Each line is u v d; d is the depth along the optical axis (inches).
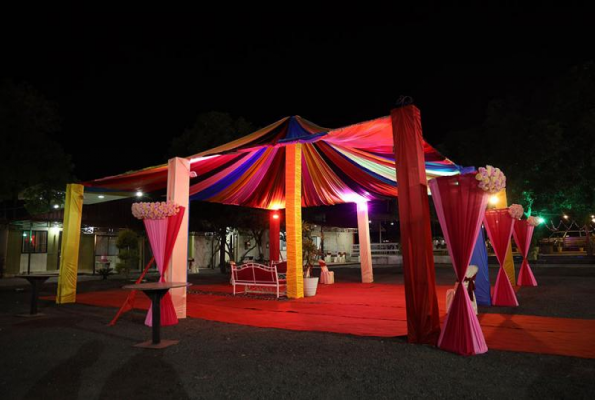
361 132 272.7
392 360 157.6
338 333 207.9
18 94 445.7
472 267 247.8
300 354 168.9
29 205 514.6
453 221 179.8
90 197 554.9
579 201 681.0
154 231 246.2
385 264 1003.9
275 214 557.0
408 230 194.5
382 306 299.7
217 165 366.6
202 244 897.5
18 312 300.5
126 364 160.1
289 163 359.6
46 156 470.6
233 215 680.4
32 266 704.4
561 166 668.1
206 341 196.5
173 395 126.4
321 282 489.4
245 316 266.4
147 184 377.4
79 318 269.9
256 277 375.2
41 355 174.6
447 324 173.5
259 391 128.0
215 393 127.3
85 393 129.3
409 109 204.5
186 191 283.7
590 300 304.8
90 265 761.0
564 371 138.9
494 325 218.2
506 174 713.0
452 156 796.6
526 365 146.8
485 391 123.0
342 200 526.9
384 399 119.3
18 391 131.7
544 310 265.4
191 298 366.9
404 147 202.8
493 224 301.0
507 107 725.3
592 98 637.9
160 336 202.7
